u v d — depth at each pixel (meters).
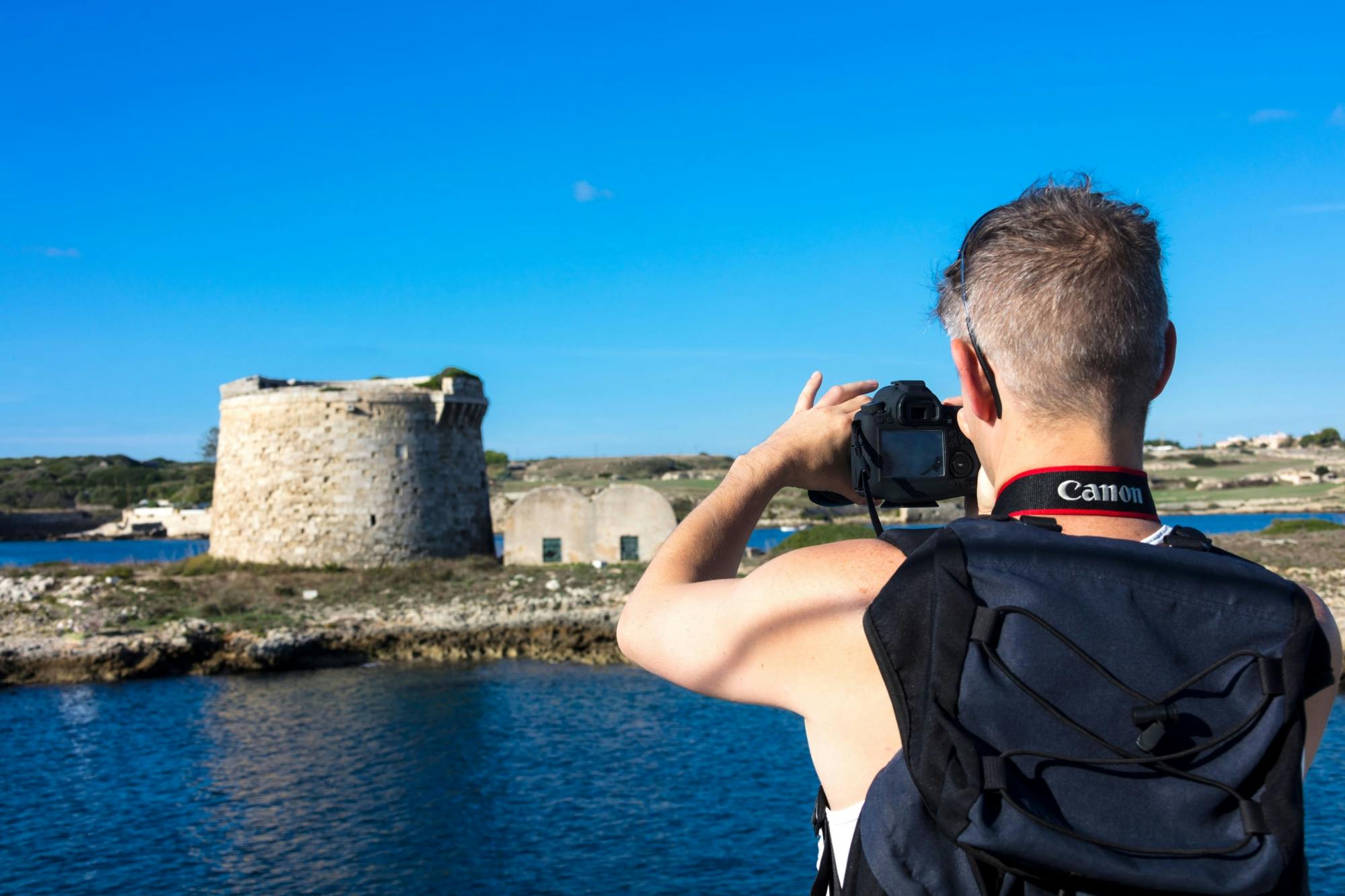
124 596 44.62
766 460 2.03
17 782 24.84
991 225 1.63
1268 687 1.27
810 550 1.66
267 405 53.22
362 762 26.39
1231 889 1.15
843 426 2.07
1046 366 1.51
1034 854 1.18
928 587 1.43
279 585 47.66
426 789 23.97
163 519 141.00
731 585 1.68
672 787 23.78
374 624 41.91
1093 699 1.29
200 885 18.42
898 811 1.34
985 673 1.32
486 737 28.72
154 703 33.28
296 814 22.34
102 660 37.00
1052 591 1.36
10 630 39.44
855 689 1.48
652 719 30.53
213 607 43.12
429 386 56.59
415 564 52.22
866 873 1.37
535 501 53.19
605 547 52.56
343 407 52.62
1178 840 1.20
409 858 19.58
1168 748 1.25
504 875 18.58
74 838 20.91
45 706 32.88
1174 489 135.12
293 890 18.14
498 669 38.53
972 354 1.66
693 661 1.64
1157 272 1.56
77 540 138.50
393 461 53.19
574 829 21.06
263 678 37.38
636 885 17.92
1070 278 1.50
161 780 24.97
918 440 1.93
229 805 23.00
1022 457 1.57
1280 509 106.62
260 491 52.97
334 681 36.72
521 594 46.09
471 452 56.75
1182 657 1.31
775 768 25.23
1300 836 1.20
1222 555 1.47
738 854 19.39
